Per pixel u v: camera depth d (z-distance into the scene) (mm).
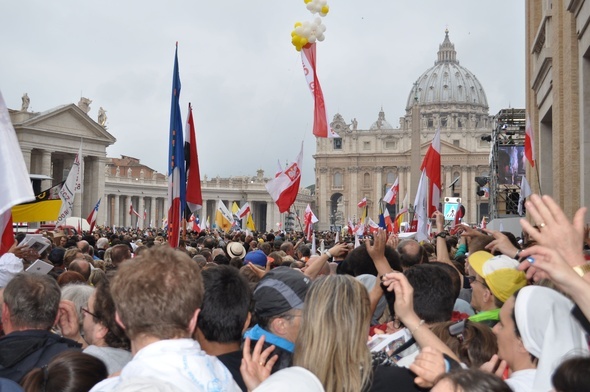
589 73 16219
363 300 4434
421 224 16781
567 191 17469
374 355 4734
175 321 3980
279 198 16984
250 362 4578
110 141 91125
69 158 90000
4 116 5617
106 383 4199
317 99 13812
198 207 14914
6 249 8727
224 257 13062
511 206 41094
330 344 4277
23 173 5559
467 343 5418
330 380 4254
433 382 3877
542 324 4180
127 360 5660
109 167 122812
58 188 27953
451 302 5953
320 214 168250
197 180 14844
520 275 6070
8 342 5555
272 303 5215
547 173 25453
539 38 23797
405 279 4723
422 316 5871
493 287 6145
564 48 17688
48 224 40125
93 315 5742
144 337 4008
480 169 160250
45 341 5668
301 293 5258
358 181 167500
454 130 162625
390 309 6180
